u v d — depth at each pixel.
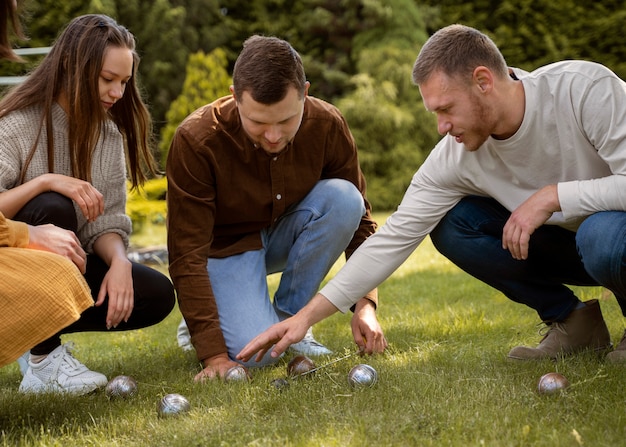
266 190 2.89
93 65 2.39
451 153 2.53
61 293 1.98
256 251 3.00
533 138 2.36
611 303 3.56
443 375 2.39
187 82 9.45
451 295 4.29
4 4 2.22
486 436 1.83
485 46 2.27
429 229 2.59
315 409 2.11
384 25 12.44
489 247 2.64
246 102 2.44
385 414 2.00
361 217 3.05
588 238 2.31
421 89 2.31
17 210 2.39
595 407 2.00
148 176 2.86
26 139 2.47
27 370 2.66
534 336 3.02
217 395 2.30
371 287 2.51
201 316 2.72
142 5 11.79
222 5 12.58
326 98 12.53
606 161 2.33
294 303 3.07
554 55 11.22
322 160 2.95
